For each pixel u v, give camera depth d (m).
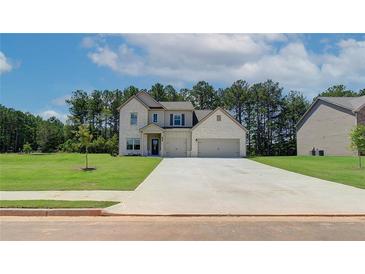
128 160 29.09
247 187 14.08
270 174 19.27
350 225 8.05
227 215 9.00
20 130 87.06
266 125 66.19
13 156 32.62
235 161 30.23
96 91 71.88
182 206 9.98
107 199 10.84
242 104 67.56
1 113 85.56
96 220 8.56
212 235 7.14
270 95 66.00
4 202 10.02
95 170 20.75
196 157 37.72
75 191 12.51
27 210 9.16
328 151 39.47
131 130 40.50
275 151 65.50
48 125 71.19
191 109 41.59
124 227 7.82
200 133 39.16
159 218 8.78
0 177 17.19
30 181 15.58
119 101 70.19
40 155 34.38
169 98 71.12
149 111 41.28
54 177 17.16
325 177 17.28
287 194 12.26
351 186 14.21
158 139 40.72
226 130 39.22
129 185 14.18
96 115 71.50
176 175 18.72
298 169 21.62
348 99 39.53
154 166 24.30
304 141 44.88
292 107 64.62
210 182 15.74
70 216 9.04
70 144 61.38
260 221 8.45
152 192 12.57
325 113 40.06
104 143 54.25
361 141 21.95
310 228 7.75
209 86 72.00
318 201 10.82
